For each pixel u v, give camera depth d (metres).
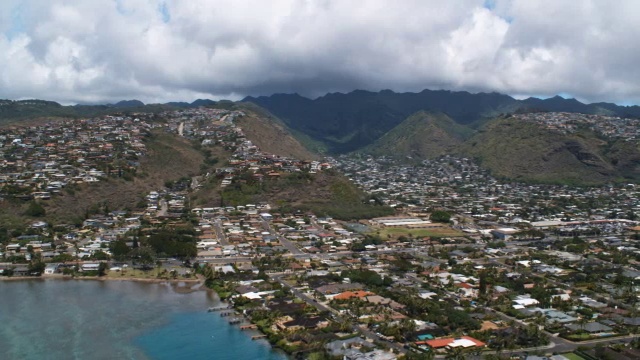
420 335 181.25
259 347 181.75
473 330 188.12
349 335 183.62
